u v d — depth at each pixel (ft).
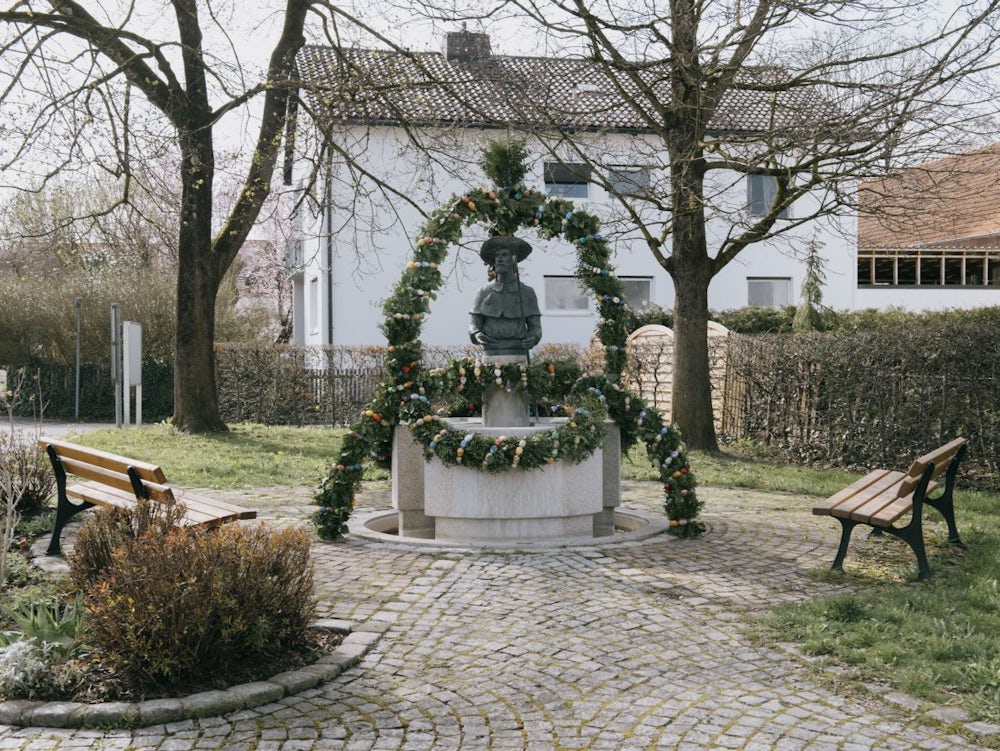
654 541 26.55
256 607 15.52
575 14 39.93
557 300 89.56
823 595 20.67
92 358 89.45
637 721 13.84
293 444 51.90
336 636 17.54
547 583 21.57
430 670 16.01
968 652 16.35
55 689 14.30
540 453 25.49
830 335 46.93
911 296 98.17
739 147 46.85
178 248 55.67
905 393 41.34
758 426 51.57
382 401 27.35
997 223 104.12
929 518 30.71
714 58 39.01
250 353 72.23
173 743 12.98
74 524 27.66
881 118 37.96
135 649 14.44
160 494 19.90
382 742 13.10
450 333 88.48
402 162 86.48
